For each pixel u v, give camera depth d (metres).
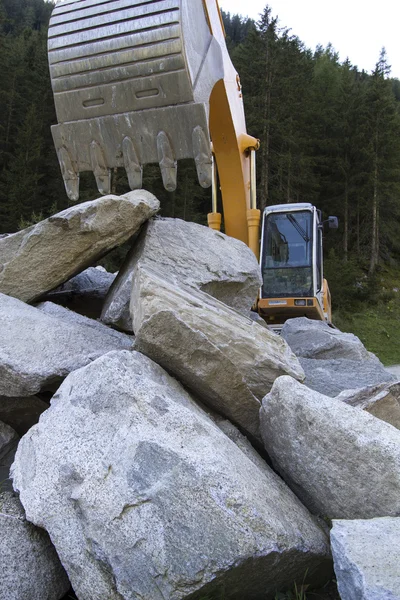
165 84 4.48
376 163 31.20
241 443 2.94
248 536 2.00
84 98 4.68
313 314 11.42
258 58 27.91
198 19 4.72
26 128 27.00
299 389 2.65
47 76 30.02
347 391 3.58
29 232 4.10
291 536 2.16
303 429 2.54
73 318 3.94
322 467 2.46
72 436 2.42
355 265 29.80
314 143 33.19
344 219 32.66
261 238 11.66
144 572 1.99
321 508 2.50
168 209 27.81
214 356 2.89
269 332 3.74
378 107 31.94
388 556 1.84
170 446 2.21
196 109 4.49
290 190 28.61
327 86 40.31
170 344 2.87
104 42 4.52
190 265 4.40
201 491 2.07
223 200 8.10
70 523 2.18
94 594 2.05
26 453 2.57
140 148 4.69
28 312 3.62
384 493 2.32
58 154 4.93
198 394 3.10
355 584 1.77
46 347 3.27
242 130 7.79
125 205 4.11
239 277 4.59
